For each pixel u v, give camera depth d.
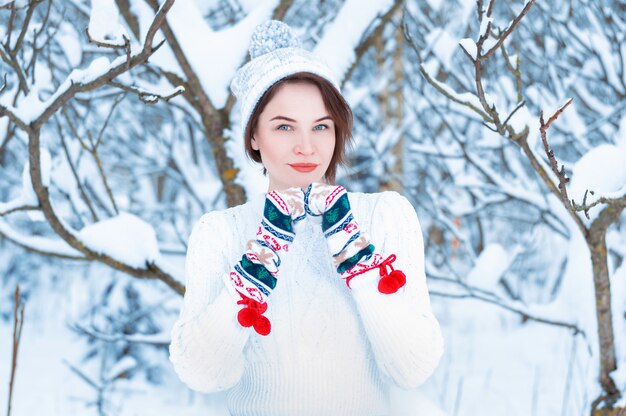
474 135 5.05
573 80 3.94
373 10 2.93
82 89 2.01
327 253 1.55
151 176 6.19
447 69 3.41
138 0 2.69
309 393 1.51
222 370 1.49
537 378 4.36
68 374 4.71
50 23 3.34
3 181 5.75
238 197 2.85
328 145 1.59
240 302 1.39
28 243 2.67
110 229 2.63
